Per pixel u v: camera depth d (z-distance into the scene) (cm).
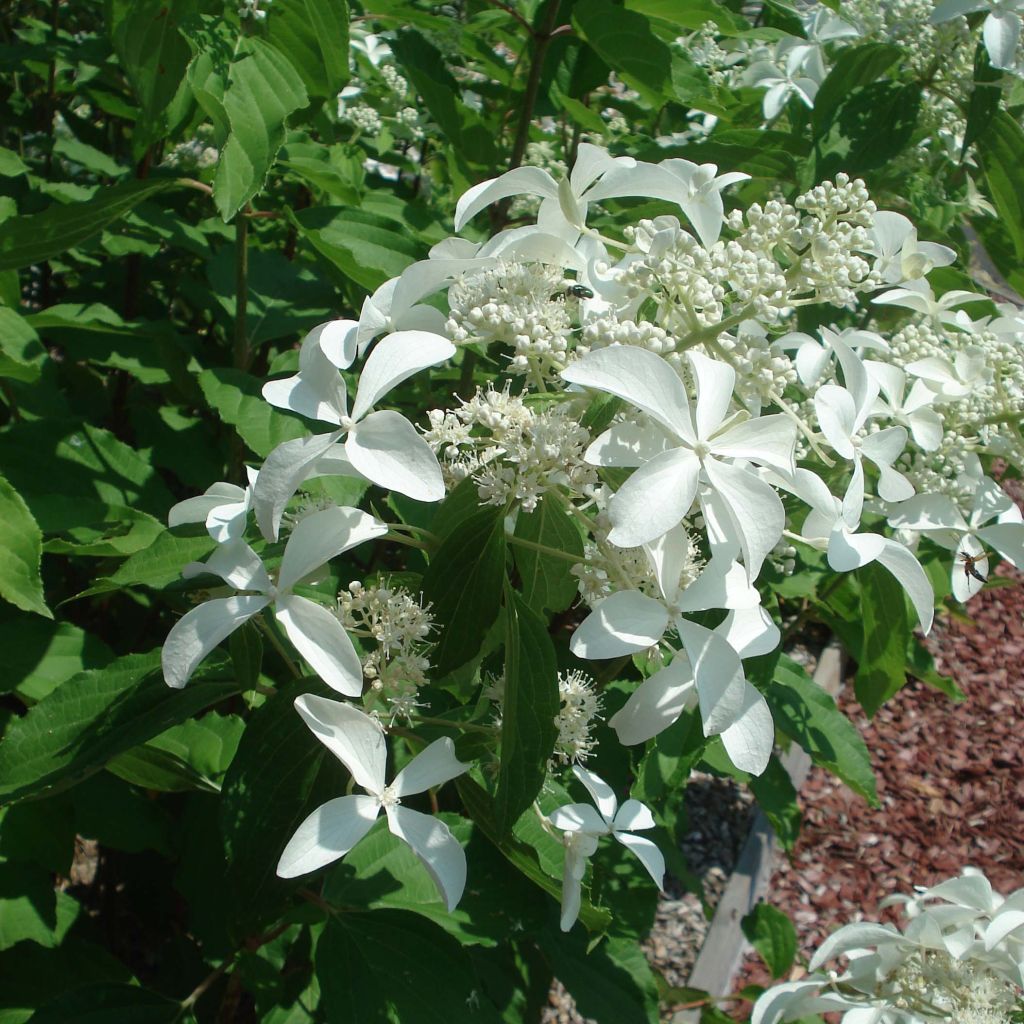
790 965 47
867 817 74
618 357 21
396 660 24
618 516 20
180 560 29
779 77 51
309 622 22
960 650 93
